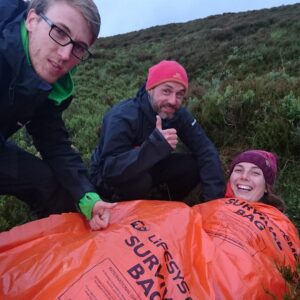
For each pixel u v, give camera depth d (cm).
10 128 102
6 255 84
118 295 72
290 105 185
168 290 76
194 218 96
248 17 1096
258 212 102
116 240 81
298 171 155
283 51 661
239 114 192
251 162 121
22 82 86
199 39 942
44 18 83
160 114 128
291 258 96
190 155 144
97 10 85
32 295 73
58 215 99
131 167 119
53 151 113
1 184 114
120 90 681
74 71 100
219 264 85
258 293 81
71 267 76
